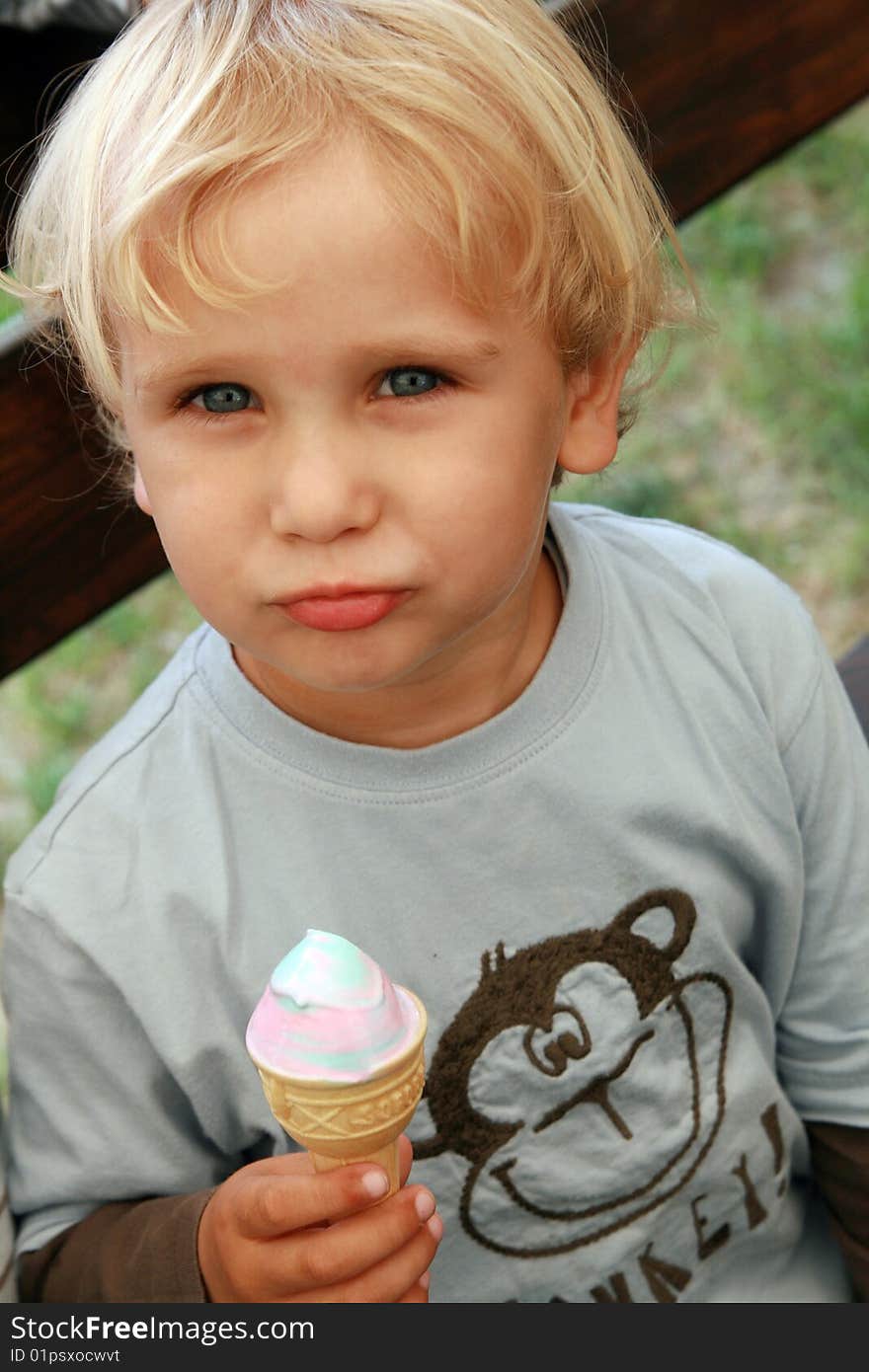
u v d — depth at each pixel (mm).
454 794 1357
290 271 1035
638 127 1673
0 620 1670
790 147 1759
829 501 3732
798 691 1502
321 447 1080
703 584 1506
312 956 1062
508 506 1146
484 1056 1418
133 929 1368
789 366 3988
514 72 1145
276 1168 1282
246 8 1138
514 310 1120
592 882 1413
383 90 1067
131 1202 1464
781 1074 1681
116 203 1095
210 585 1155
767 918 1535
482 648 1328
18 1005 1422
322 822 1364
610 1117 1466
